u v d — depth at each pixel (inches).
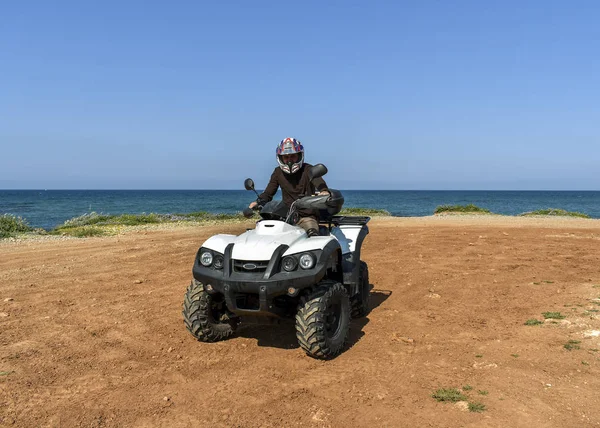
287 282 176.4
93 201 3068.4
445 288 302.2
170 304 273.3
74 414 143.0
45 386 163.3
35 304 271.7
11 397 154.4
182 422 138.0
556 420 133.0
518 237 547.5
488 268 363.3
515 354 184.1
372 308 261.9
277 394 155.4
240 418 140.0
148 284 324.8
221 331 208.1
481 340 203.3
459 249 460.1
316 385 161.8
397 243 508.7
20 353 194.7
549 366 170.9
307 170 218.7
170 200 3366.1
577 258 402.3
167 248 490.0
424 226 709.3
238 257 183.3
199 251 197.0
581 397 146.3
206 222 885.2
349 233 227.0
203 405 148.7
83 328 229.0
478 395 150.1
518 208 2210.9
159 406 148.3
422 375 167.6
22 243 542.3
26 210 1814.7
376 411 141.9
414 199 4215.1
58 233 684.1
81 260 418.0
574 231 610.5
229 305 183.3
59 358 189.9
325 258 183.9
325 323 183.6
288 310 199.2
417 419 136.3
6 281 332.8
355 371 173.3
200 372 175.5
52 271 368.8
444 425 132.3
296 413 142.5
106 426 136.1
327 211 224.7
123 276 350.6
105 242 544.1
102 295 293.6
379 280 331.0
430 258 411.8
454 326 224.4
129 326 232.2
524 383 157.6
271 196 225.6
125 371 177.0
